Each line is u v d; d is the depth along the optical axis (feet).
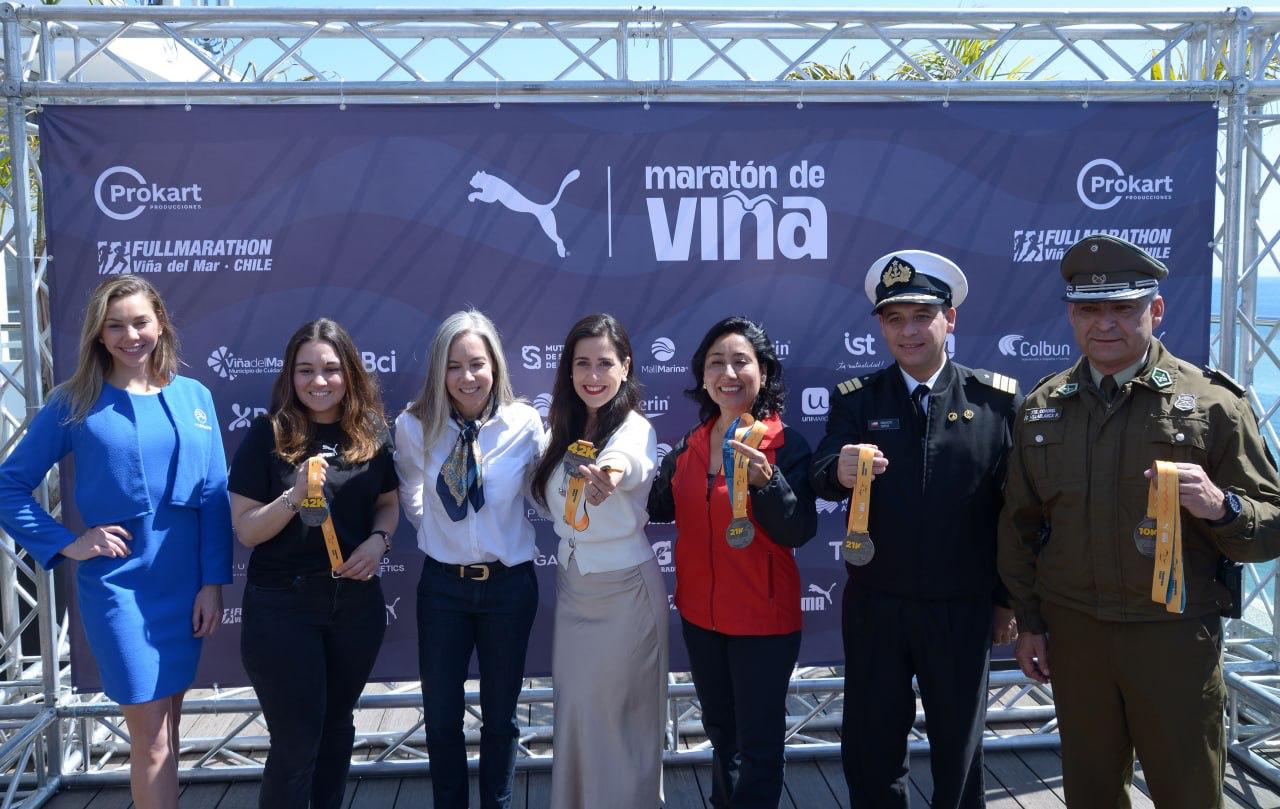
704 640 9.36
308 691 9.10
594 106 11.82
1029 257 12.19
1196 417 7.91
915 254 9.09
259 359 11.71
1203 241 12.25
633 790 9.40
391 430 11.43
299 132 11.60
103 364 9.15
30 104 11.25
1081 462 8.21
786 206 12.00
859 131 12.00
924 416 9.00
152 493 9.11
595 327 9.34
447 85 11.54
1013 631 9.69
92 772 11.89
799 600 9.34
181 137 11.48
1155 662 7.91
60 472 11.41
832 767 12.33
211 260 11.59
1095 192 12.19
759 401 9.34
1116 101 12.13
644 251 11.94
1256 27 12.53
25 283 11.29
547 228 11.85
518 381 11.96
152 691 8.96
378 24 12.30
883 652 9.04
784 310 12.09
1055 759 12.41
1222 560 8.05
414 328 11.82
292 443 9.18
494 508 9.55
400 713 14.46
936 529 8.77
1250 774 12.02
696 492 9.32
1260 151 12.67
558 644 9.67
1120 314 7.97
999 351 12.26
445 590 9.51
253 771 12.06
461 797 9.37
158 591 9.12
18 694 14.25
